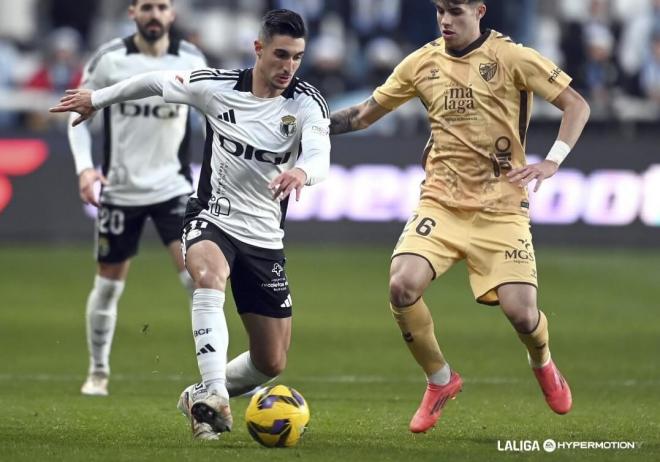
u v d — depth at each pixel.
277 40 18.14
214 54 51.12
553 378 19.47
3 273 42.12
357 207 48.16
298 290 39.84
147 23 24.94
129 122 24.95
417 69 19.59
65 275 41.97
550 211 48.06
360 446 17.95
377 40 55.50
